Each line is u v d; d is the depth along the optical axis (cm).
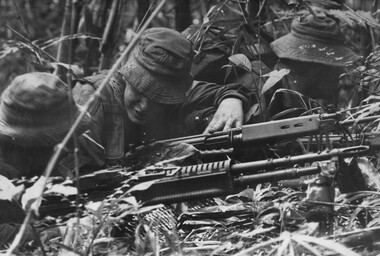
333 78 697
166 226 507
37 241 445
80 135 525
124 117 611
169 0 983
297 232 451
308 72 694
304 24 701
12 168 530
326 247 408
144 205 514
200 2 913
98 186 524
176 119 639
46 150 523
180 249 470
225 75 717
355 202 524
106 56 827
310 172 480
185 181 510
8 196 443
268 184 606
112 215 477
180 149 579
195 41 715
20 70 985
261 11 719
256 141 570
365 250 448
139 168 581
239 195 534
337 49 696
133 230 502
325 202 457
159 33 616
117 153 591
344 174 504
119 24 920
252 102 687
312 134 549
